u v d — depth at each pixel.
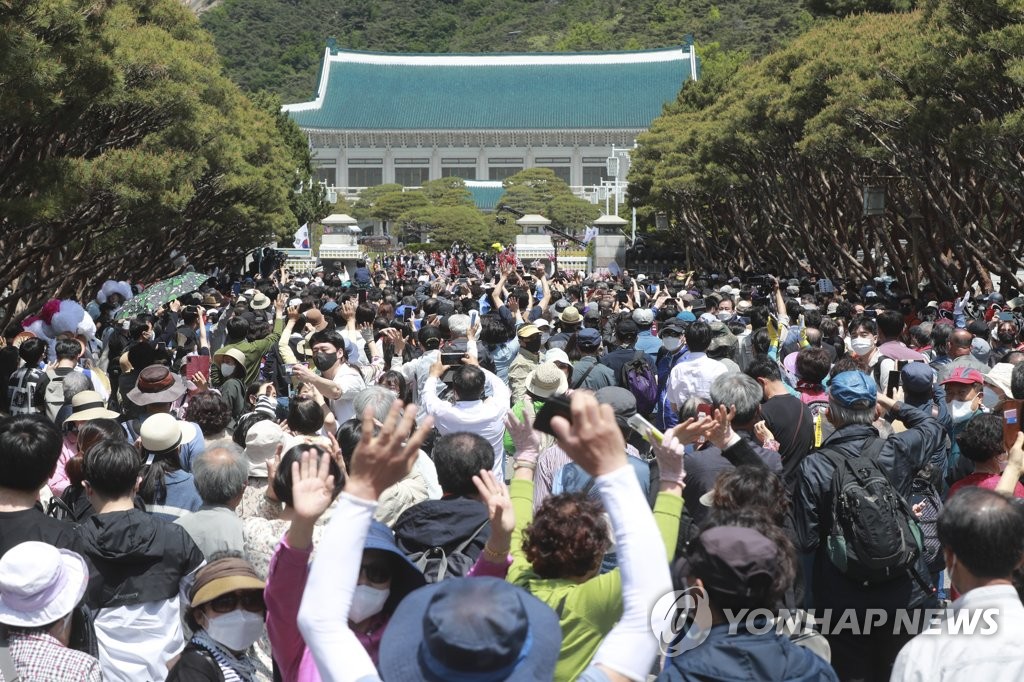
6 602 5.06
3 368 13.64
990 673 4.10
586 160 126.44
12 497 6.18
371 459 3.54
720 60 130.25
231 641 5.10
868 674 6.41
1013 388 8.58
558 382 9.62
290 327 13.58
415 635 3.36
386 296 23.98
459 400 8.68
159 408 10.05
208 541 6.56
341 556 3.52
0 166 21.00
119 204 22.11
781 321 17.16
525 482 5.94
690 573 4.26
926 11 26.70
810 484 6.59
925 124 25.06
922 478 7.84
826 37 34.53
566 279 34.59
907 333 20.16
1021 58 20.67
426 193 106.50
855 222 40.75
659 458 5.12
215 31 193.38
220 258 51.88
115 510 6.20
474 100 126.69
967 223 34.50
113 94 20.86
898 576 6.32
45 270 30.28
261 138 41.03
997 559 4.31
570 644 4.41
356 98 127.00
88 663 5.09
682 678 4.00
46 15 17.61
